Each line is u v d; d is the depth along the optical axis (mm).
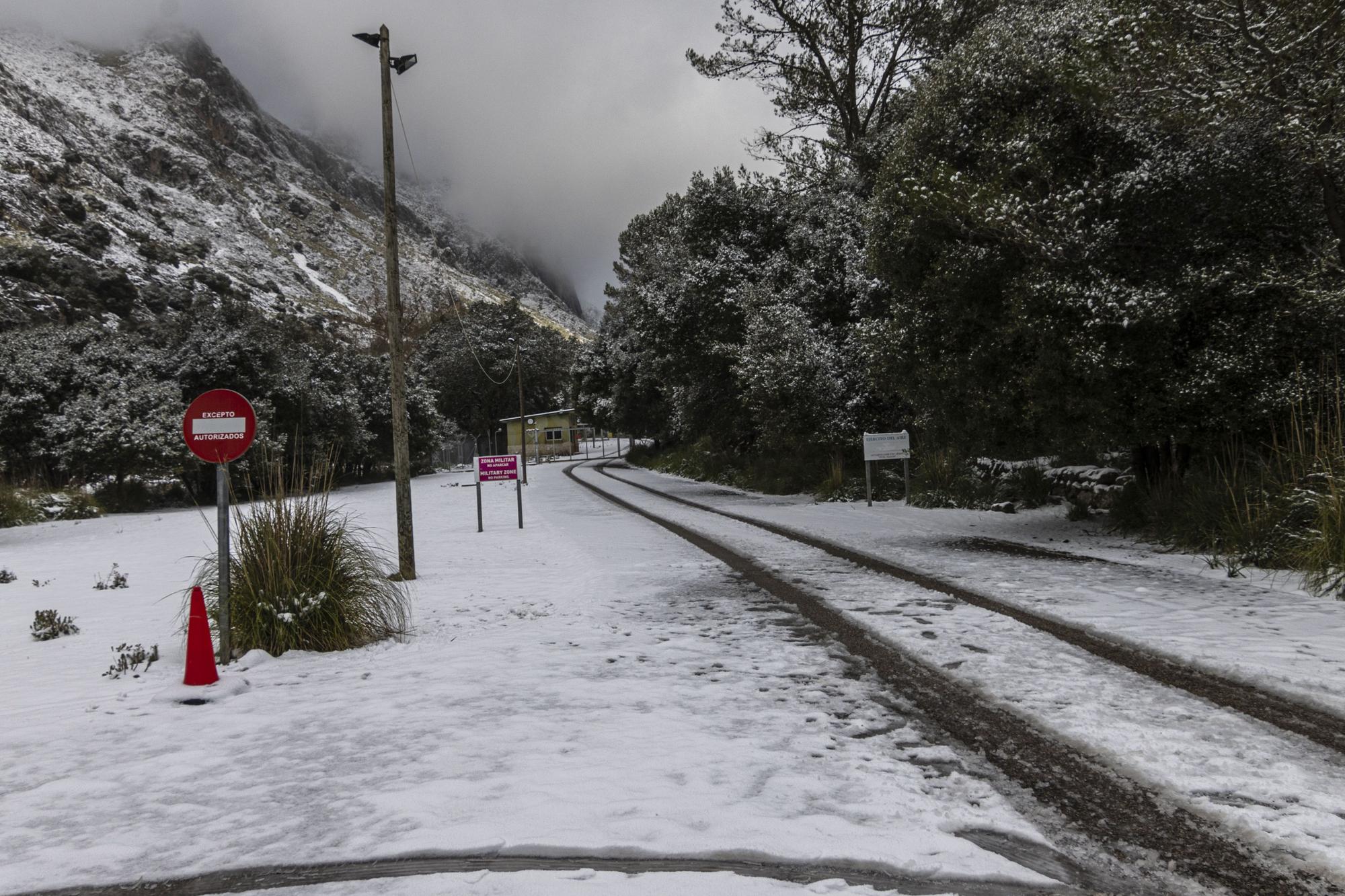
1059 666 5105
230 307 35469
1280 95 8758
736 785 3410
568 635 6672
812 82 24734
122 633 7648
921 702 4547
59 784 3775
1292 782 3330
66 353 28703
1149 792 3299
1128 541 10430
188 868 2850
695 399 30141
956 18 22781
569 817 3109
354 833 3059
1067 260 10172
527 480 39156
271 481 7305
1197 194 9797
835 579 8789
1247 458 9688
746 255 26891
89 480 27328
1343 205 9344
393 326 10617
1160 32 9195
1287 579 7484
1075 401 9938
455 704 4832
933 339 11891
